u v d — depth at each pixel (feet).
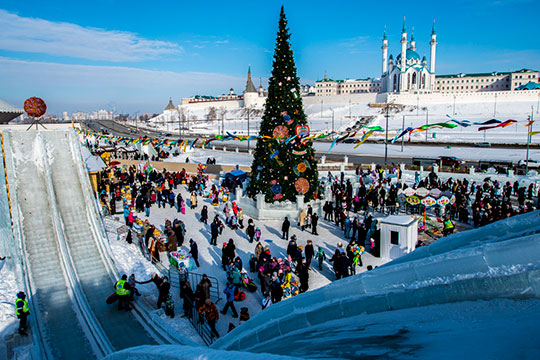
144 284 50.75
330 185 99.96
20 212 60.85
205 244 64.75
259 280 51.78
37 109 79.46
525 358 6.37
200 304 39.83
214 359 10.93
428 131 302.45
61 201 64.69
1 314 40.78
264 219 79.30
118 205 89.25
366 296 13.21
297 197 77.77
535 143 213.87
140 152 170.71
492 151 189.67
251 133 342.23
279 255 59.36
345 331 12.27
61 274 51.34
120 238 65.77
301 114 79.92
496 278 10.23
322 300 14.53
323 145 232.94
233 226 71.97
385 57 550.36
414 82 514.68
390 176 117.08
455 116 397.60
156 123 542.16
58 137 73.46
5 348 36.01
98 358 35.83
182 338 37.37
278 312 16.02
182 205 83.92
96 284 49.88
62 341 38.42
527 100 446.19
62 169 70.44
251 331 17.13
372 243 57.67
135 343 37.81
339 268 49.42
